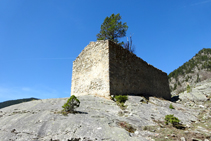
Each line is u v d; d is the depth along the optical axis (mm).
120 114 8953
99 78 14195
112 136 5668
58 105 9664
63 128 6047
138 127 7191
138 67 17859
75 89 17656
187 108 13844
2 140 5352
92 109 9203
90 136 5547
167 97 23000
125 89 14633
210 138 6305
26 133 5746
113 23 26938
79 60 18531
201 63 107438
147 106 11508
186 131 7055
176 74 111000
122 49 16000
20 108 9633
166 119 8375
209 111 12570
